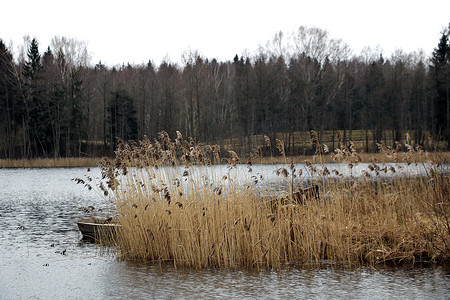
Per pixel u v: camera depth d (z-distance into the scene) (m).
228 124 72.12
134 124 66.19
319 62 67.56
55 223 17.94
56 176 40.28
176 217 11.77
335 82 69.06
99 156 64.75
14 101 66.50
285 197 12.25
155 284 10.10
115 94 68.06
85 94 71.44
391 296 9.06
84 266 11.64
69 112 64.44
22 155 62.81
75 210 21.22
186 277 10.51
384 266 10.96
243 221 11.44
